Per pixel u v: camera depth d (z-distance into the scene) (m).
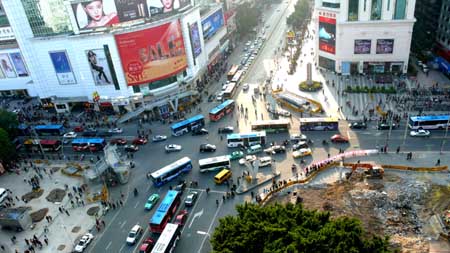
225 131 100.12
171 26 111.81
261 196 74.25
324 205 69.75
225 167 84.31
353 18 117.81
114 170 85.00
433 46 133.50
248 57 155.25
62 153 102.25
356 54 123.31
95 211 77.62
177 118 111.19
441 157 80.00
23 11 112.75
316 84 118.81
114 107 117.88
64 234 72.62
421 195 69.94
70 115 121.88
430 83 112.69
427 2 137.75
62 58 116.38
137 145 100.06
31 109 129.75
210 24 141.75
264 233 51.00
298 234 49.06
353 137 90.62
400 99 104.19
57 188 87.00
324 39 128.38
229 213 72.00
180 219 70.31
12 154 98.25
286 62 145.50
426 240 60.75
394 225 64.12
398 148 82.75
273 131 96.62
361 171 78.19
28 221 75.88
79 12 106.56
